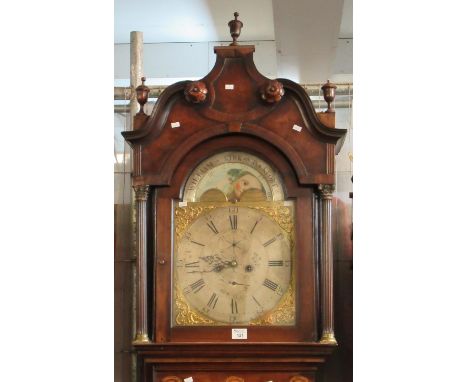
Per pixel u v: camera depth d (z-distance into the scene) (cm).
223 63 414
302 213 407
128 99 516
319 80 655
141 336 402
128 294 502
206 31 684
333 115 408
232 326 402
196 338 401
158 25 670
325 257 402
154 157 411
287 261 405
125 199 514
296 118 409
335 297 488
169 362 402
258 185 411
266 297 404
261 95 408
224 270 406
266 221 408
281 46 577
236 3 621
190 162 412
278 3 495
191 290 406
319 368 423
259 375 403
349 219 499
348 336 482
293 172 409
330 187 404
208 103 411
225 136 412
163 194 411
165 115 412
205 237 409
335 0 488
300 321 400
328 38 558
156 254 407
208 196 411
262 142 411
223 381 403
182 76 705
